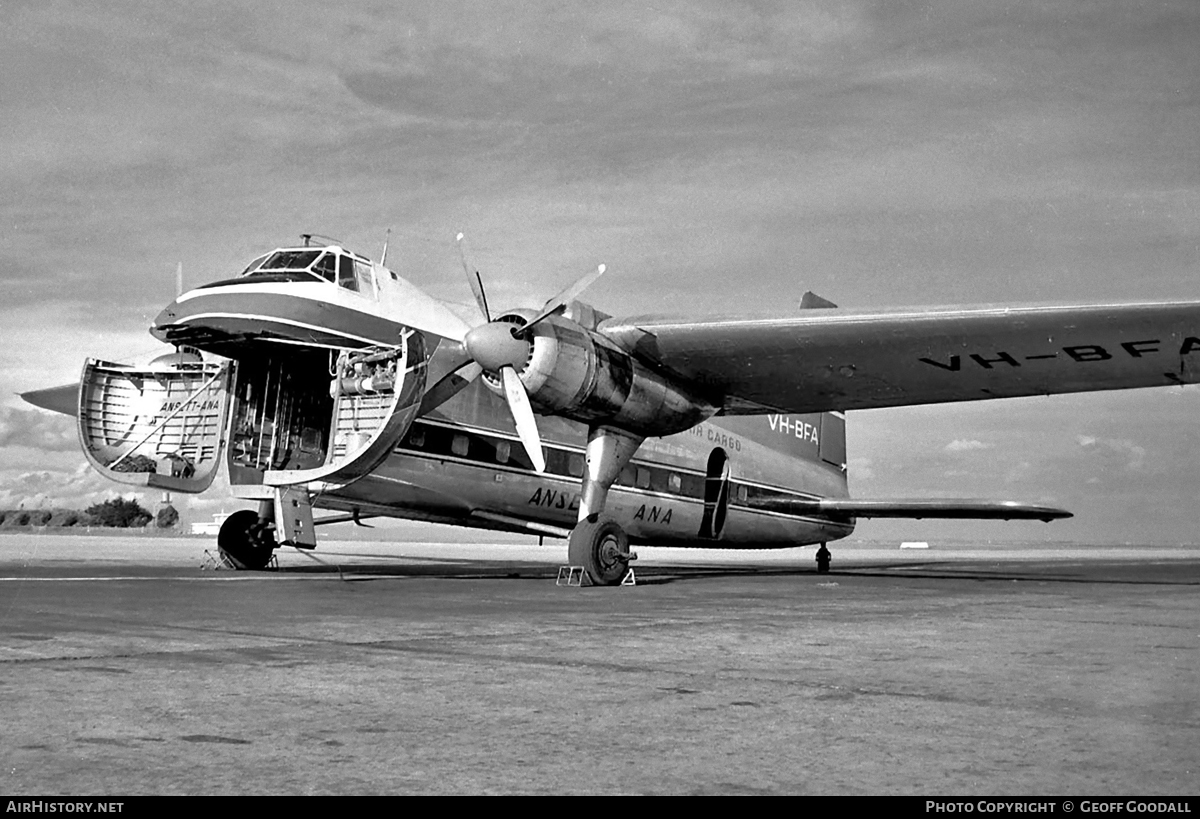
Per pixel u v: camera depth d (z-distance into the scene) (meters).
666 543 17.66
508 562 22.59
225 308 11.59
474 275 11.70
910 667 5.03
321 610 7.83
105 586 10.24
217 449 12.70
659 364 12.56
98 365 13.41
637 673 4.76
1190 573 20.70
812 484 19.94
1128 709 3.95
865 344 11.66
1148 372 11.65
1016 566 27.19
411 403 11.43
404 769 2.97
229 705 3.86
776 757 3.16
